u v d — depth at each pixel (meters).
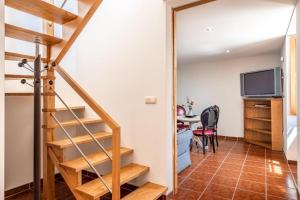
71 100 3.09
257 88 4.84
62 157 2.17
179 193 2.43
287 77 3.59
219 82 5.82
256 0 2.36
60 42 2.01
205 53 4.93
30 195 2.41
